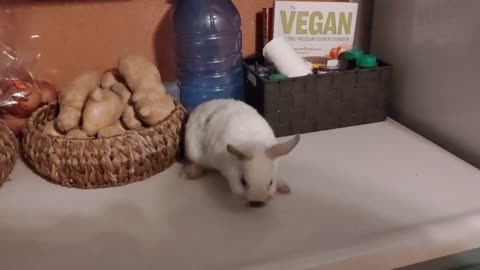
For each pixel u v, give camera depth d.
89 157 0.82
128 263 0.67
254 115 0.88
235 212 0.78
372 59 1.03
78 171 0.83
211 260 0.67
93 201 0.82
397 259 0.70
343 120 1.04
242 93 1.11
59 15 1.00
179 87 1.11
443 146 0.96
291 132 1.02
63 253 0.69
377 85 1.04
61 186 0.86
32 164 0.89
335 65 1.08
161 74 1.11
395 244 0.69
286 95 0.98
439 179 0.85
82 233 0.74
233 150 0.76
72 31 1.02
